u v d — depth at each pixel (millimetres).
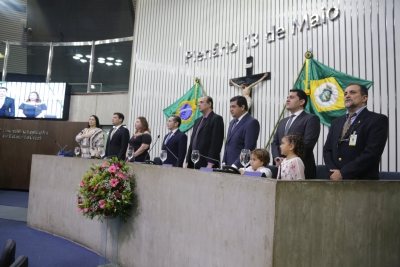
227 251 1609
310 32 4625
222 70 5785
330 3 4430
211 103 3102
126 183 2617
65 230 3645
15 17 8758
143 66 7098
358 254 1548
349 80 4129
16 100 7523
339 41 4293
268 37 5141
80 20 8641
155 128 6699
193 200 1942
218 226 1695
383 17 3910
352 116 2191
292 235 1364
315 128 2463
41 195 4059
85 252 3146
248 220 1480
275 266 1314
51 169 3969
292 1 4898
